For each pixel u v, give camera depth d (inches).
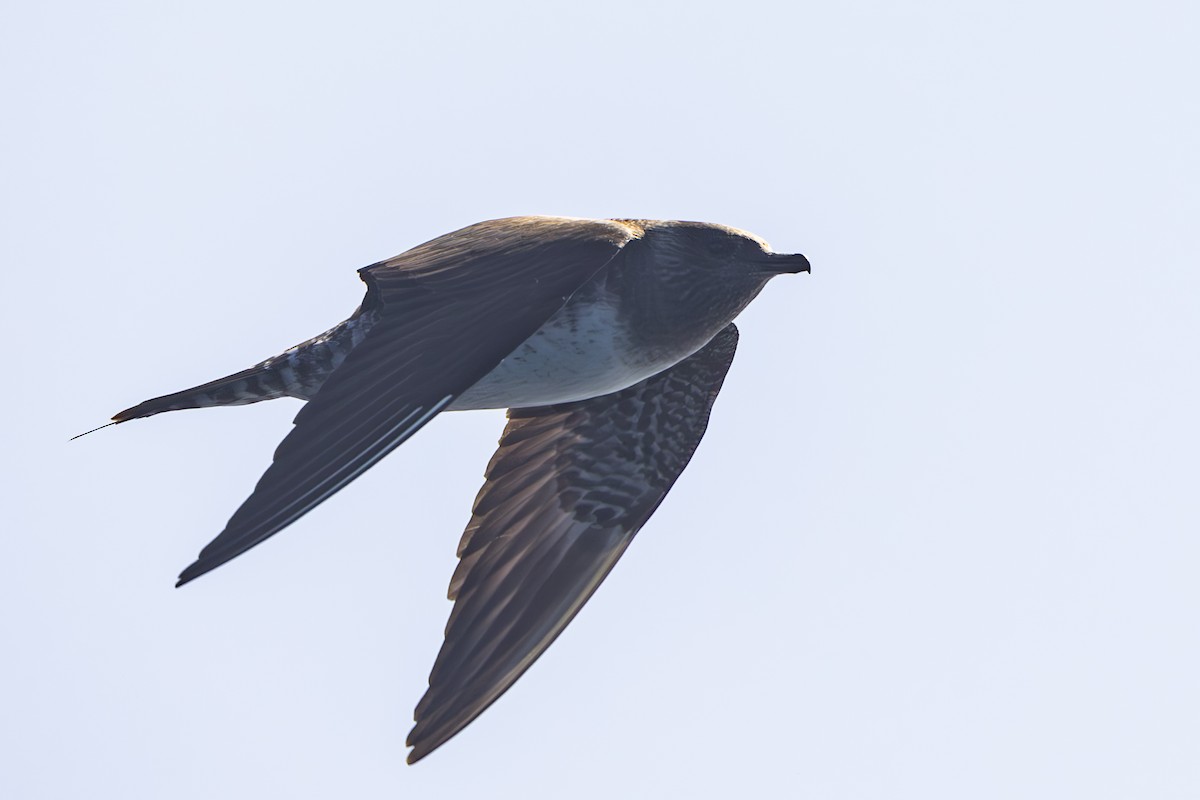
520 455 559.5
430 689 512.4
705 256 522.0
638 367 518.3
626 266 509.7
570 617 542.0
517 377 506.9
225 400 493.0
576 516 557.9
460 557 539.8
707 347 559.5
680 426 568.4
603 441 564.7
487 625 530.0
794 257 529.7
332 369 483.8
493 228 465.7
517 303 428.1
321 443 396.2
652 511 564.1
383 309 430.3
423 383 411.2
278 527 381.1
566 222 467.5
